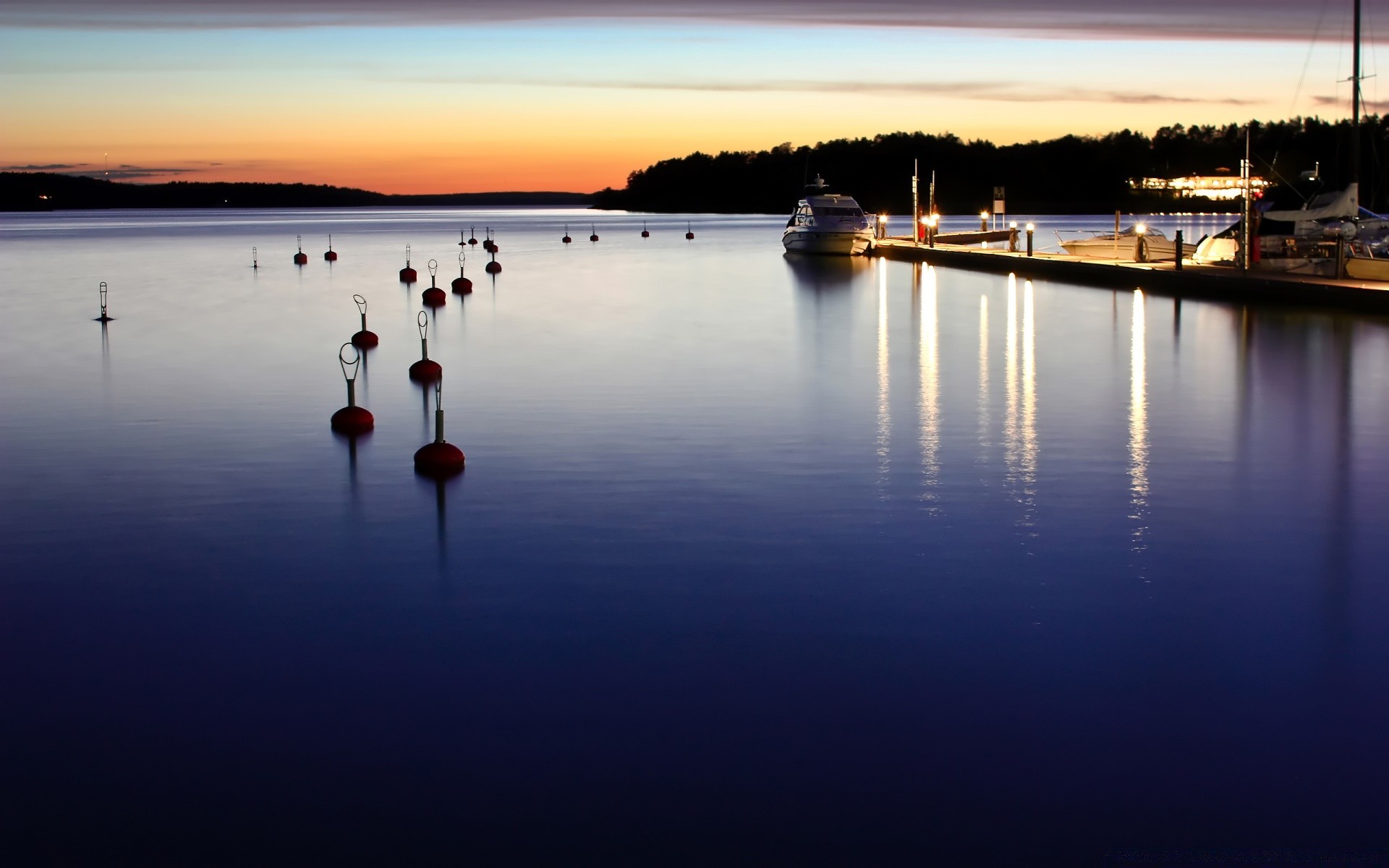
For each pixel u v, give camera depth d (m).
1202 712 6.51
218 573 9.01
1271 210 39.66
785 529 10.06
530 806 5.59
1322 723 6.39
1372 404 15.71
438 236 94.12
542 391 17.28
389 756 6.07
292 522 10.39
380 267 51.22
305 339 24.41
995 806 5.58
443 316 29.23
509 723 6.43
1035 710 6.55
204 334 25.25
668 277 44.38
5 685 6.99
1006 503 10.87
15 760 6.08
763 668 7.14
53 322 27.89
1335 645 7.45
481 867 5.11
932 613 8.05
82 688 6.94
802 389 17.44
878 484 11.61
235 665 7.25
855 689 6.84
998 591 8.49
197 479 12.01
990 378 18.48
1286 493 11.16
